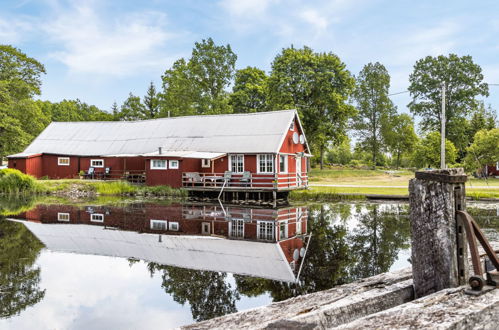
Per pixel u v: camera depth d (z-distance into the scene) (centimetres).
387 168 5628
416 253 325
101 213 1720
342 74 4000
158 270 816
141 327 539
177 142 2986
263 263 863
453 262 294
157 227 1362
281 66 4034
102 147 3359
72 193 2750
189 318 566
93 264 870
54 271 817
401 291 340
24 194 2733
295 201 2348
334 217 1619
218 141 2772
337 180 3950
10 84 3938
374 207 1973
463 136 4681
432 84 4747
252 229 1328
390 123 5294
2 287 717
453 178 293
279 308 341
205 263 870
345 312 291
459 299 249
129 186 2764
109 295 671
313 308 303
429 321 213
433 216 308
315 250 998
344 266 830
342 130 4269
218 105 4728
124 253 970
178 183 2638
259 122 2781
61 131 3694
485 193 2156
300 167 2839
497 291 261
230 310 586
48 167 3444
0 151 3800
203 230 1305
